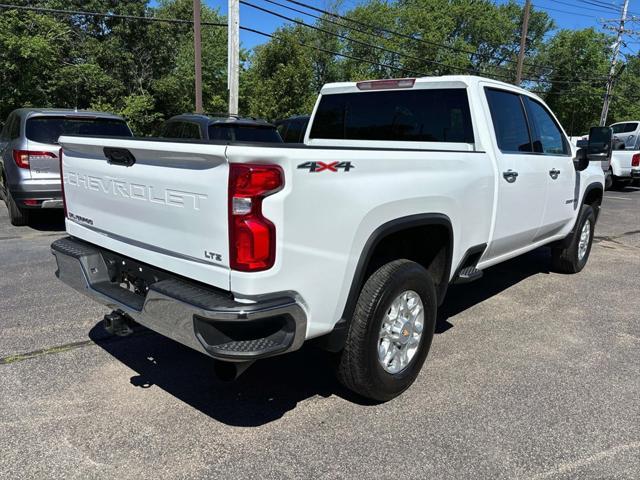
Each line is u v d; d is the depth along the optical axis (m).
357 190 2.72
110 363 3.71
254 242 2.34
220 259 2.46
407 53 41.56
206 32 30.92
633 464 2.73
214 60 29.39
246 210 2.33
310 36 41.00
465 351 4.09
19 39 19.23
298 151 2.41
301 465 2.66
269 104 26.38
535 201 4.79
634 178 17.11
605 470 2.68
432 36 41.38
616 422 3.12
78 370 3.59
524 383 3.57
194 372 3.62
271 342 2.50
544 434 2.98
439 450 2.80
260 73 27.48
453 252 3.65
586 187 6.06
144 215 2.87
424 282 3.29
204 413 3.11
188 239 2.61
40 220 8.84
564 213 5.59
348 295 2.84
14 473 2.54
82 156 3.34
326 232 2.60
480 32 48.19
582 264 6.57
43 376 3.49
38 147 7.51
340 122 4.92
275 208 2.36
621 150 17.22
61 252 3.45
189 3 33.22
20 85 19.77
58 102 22.94
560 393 3.45
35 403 3.17
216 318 2.35
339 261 2.70
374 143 4.67
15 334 4.14
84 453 2.71
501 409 3.23
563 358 4.00
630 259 7.45
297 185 2.41
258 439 2.87
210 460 2.68
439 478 2.58
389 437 2.91
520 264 6.88
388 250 3.40
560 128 5.48
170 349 3.96
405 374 3.30
